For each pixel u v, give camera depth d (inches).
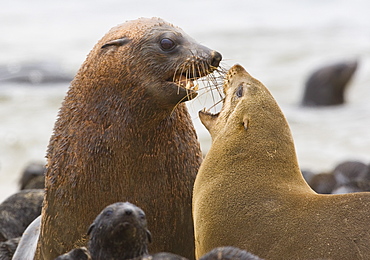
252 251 816.3
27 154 2349.9
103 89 928.3
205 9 6309.1
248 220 836.0
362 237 763.4
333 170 1900.8
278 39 4746.6
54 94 3348.9
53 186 944.9
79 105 942.4
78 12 6343.5
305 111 3112.7
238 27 5270.7
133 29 947.3
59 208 940.0
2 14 6328.7
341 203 801.6
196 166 971.3
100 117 926.4
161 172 934.4
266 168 874.1
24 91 3444.9
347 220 782.5
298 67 3885.3
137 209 743.7
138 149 921.5
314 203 816.9
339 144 2459.4
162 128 932.0
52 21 5900.6
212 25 5433.1
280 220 817.5
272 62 4008.4
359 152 2348.7
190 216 957.2
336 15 5693.9
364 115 2945.4
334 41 4665.4
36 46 4790.8
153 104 914.1
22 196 1379.2
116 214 728.3
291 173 877.2
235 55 4200.3
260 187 857.5
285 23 5423.2
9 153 2364.7
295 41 4660.4
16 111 2967.5
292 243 792.3
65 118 951.6
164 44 919.7
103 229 730.8
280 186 856.9
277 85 3521.2
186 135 965.8
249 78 947.3
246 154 887.7
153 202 932.0
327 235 780.0
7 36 5231.3
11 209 1352.1
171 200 941.2
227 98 949.2
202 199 885.8
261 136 894.4
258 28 5196.9
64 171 935.0
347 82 3334.2
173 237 949.2
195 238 907.4
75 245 938.1
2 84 3631.9
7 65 4028.1
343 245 766.5
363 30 5054.1
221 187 875.4
